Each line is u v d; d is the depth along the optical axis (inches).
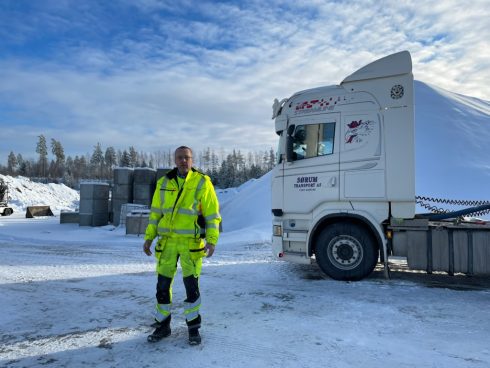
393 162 242.4
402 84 244.4
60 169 3843.5
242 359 135.5
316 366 129.9
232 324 170.7
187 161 153.9
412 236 241.8
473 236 232.2
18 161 4060.0
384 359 134.8
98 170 3986.2
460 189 609.0
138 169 698.8
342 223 251.9
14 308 198.8
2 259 350.6
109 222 746.8
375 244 248.7
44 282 256.4
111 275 277.7
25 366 133.0
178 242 150.3
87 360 136.6
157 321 153.7
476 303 201.2
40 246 447.8
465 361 133.0
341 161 252.2
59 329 168.1
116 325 172.2
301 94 269.3
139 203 691.4
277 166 271.4
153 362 134.0
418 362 132.4
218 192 1651.1
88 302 209.0
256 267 300.0
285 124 268.5
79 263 328.5
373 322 172.2
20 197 1535.4
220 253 381.1
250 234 509.7
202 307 196.9
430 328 164.6
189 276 148.9
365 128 249.3
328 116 258.1
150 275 277.7
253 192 753.0
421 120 840.9
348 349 143.1
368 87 251.3
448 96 984.3
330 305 198.2
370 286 237.6
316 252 258.2
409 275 269.6
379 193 243.8
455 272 233.5
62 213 757.9
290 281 253.4
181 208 150.3
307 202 259.6
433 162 693.3
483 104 1080.8
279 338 154.1
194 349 144.3
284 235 267.9
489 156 718.5
